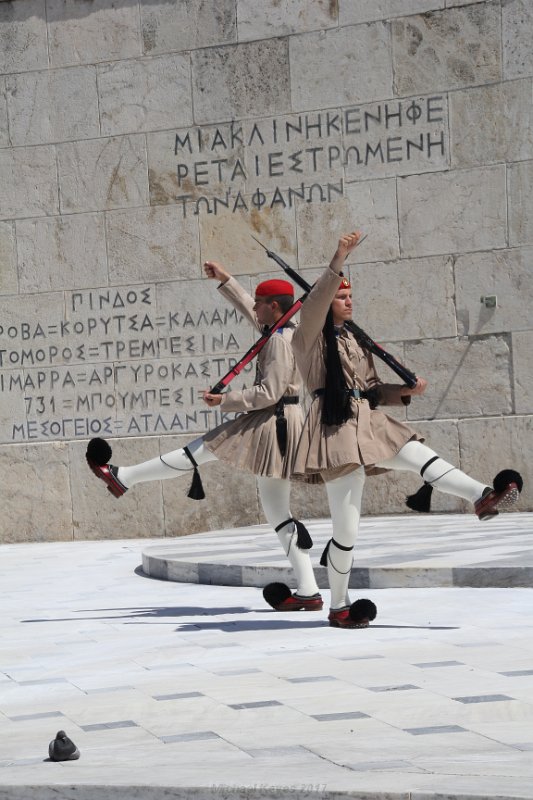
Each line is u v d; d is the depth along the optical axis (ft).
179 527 44.24
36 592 30.45
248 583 29.04
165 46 45.24
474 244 42.04
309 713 15.62
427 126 42.55
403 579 27.09
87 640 22.61
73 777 12.70
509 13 41.63
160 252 45.19
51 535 45.65
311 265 43.86
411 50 42.70
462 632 21.40
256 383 23.94
